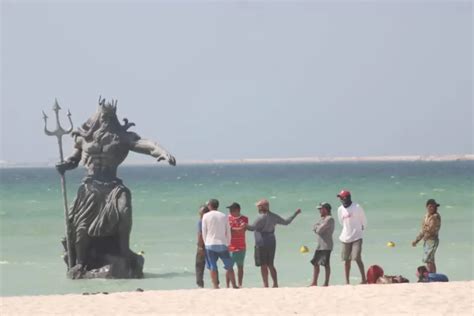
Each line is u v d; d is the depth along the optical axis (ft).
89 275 232.94
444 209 508.53
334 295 154.10
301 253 287.28
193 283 220.02
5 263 270.05
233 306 145.79
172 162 231.50
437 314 134.51
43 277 236.43
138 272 233.35
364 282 177.88
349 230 175.63
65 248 239.91
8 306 150.71
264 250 173.27
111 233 234.38
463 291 155.33
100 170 238.68
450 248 294.25
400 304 143.54
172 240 341.62
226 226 171.01
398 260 261.03
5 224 437.58
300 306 144.25
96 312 142.92
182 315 138.72
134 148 237.86
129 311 143.33
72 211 237.45
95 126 239.50
